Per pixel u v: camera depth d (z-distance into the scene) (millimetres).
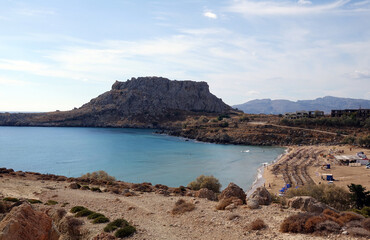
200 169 104000
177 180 87000
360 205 46094
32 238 16578
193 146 176375
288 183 75938
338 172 86812
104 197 37094
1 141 183625
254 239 17016
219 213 23984
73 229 21078
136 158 128125
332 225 16781
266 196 27500
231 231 19047
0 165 105125
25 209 17562
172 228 21250
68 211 27688
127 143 186250
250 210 23547
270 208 23781
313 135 181625
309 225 17141
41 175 61094
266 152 151875
